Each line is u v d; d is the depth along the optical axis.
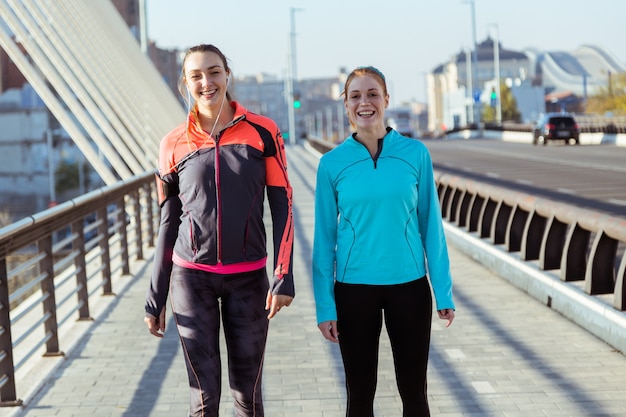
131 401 5.83
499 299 9.13
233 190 4.04
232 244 4.04
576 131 51.00
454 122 151.62
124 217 11.33
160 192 4.18
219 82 4.06
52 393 6.06
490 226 12.05
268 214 18.31
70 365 6.80
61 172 66.31
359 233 4.18
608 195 20.89
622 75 100.50
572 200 20.08
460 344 7.21
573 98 144.50
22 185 66.50
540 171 30.53
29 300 9.05
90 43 16.88
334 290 4.29
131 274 11.42
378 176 4.16
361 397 4.29
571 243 8.42
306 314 8.58
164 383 6.23
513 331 7.65
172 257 4.19
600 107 103.62
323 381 6.22
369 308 4.20
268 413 5.52
